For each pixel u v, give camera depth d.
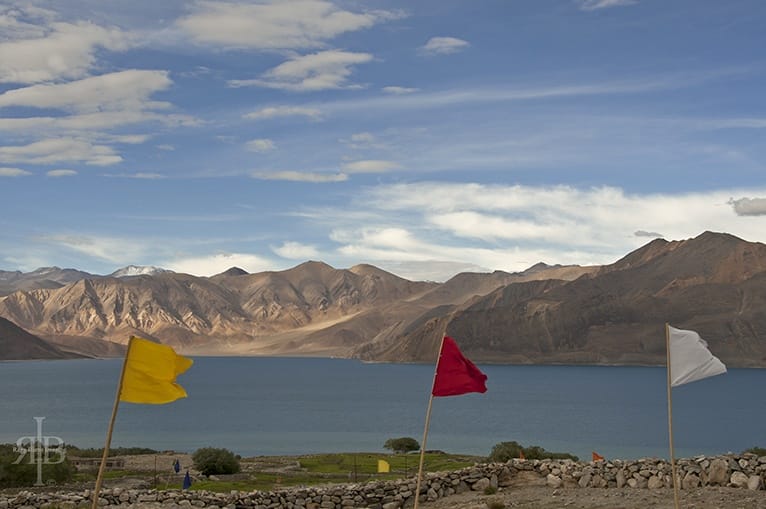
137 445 123.94
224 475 57.66
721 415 186.88
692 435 140.00
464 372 20.25
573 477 30.41
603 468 30.20
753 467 28.53
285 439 133.62
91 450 83.19
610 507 25.75
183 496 28.64
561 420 174.00
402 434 142.75
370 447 118.31
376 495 29.52
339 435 141.62
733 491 27.23
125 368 17.22
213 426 161.88
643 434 141.62
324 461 72.00
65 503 27.34
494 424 164.25
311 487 30.31
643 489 28.78
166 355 17.39
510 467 31.73
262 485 48.69
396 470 59.47
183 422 170.75
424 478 30.20
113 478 51.75
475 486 30.80
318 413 196.38
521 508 26.53
